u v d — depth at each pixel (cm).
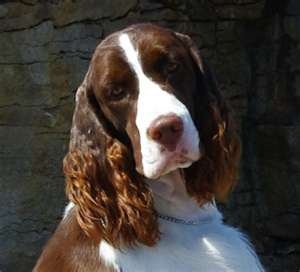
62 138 1019
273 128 1072
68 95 1020
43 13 1016
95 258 415
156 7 1038
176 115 379
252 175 1078
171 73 398
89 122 404
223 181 420
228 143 416
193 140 385
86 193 400
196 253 416
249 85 1076
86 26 1022
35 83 1019
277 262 1060
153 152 382
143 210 403
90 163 401
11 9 1012
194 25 1053
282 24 1071
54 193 1022
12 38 1016
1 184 1019
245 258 431
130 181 401
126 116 396
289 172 1070
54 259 429
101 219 401
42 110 1018
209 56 1060
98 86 399
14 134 1020
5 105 1016
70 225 432
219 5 1048
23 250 1021
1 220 1021
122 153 398
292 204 1070
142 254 411
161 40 399
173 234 417
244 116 1077
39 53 1018
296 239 1071
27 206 1022
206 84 415
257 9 1050
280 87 1075
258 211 1076
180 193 420
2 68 1016
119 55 395
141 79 392
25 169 1022
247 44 1073
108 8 1023
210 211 432
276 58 1073
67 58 1020
